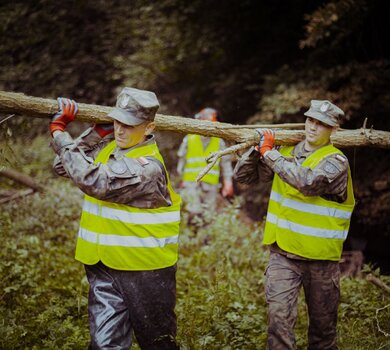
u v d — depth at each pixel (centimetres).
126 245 342
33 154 1155
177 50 1180
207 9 1074
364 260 731
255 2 1014
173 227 358
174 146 1162
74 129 1230
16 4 1172
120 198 334
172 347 361
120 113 338
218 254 659
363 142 462
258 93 1061
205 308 496
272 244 407
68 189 873
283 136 422
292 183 376
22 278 528
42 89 1227
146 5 1174
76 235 730
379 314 488
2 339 423
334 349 405
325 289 396
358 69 829
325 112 388
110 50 1232
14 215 779
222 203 906
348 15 792
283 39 1030
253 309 507
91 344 338
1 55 1191
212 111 805
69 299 511
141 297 347
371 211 809
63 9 1188
